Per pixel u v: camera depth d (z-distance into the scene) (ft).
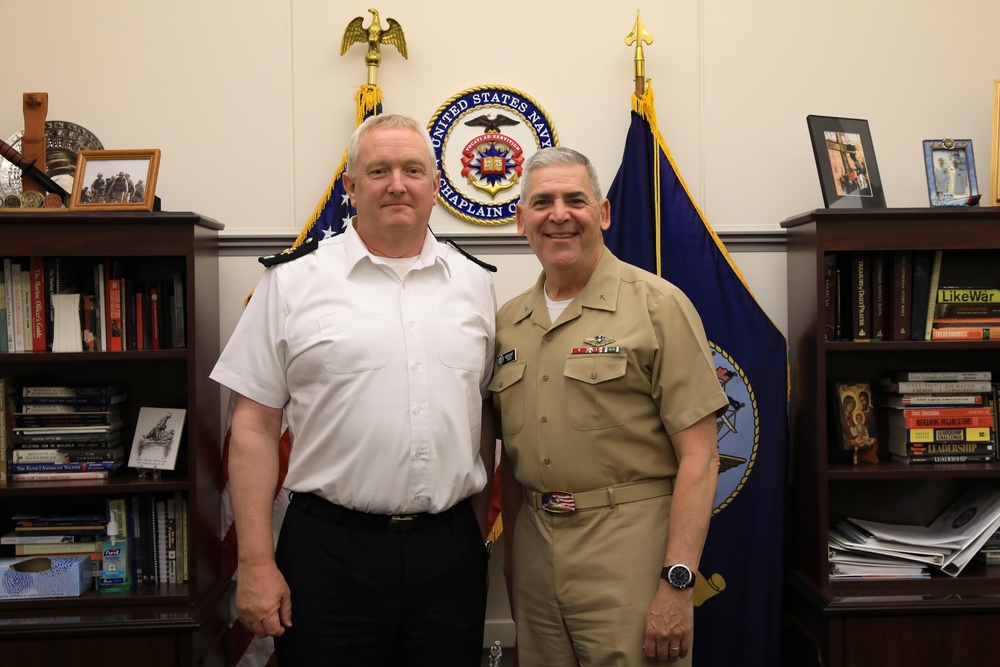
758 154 7.90
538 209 5.28
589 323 5.32
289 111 7.72
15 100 7.53
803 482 7.28
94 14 7.59
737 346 7.47
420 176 5.26
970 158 7.23
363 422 5.04
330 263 5.40
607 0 7.82
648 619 4.90
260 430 5.28
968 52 7.93
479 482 5.45
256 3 7.70
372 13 7.56
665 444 5.28
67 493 6.47
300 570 5.08
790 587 7.45
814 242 6.93
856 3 7.89
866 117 7.93
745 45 7.89
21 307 6.70
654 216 7.57
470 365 5.37
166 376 7.48
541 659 5.34
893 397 7.37
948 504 7.80
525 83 7.81
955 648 6.61
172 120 7.65
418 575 5.08
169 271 7.45
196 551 6.57
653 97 7.68
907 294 7.05
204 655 6.61
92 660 6.28
